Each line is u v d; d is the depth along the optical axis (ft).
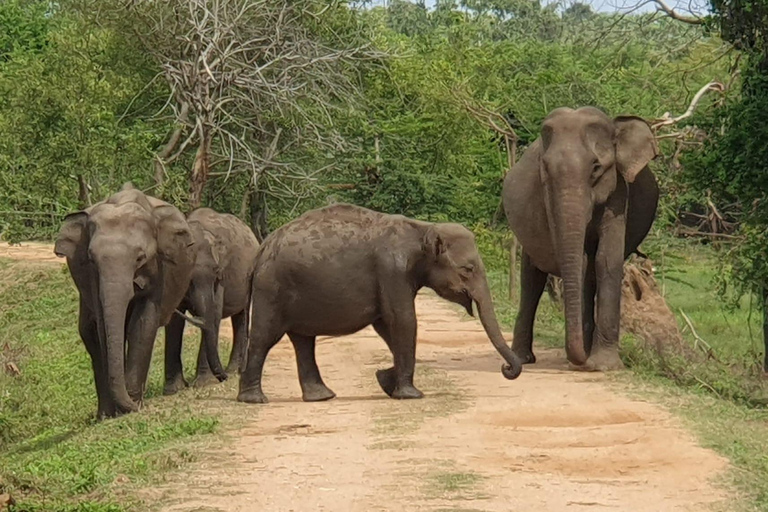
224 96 100.89
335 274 44.96
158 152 104.68
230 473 33.24
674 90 90.12
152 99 109.29
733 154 58.13
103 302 44.70
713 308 94.73
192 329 73.05
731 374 56.29
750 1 57.72
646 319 63.26
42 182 89.10
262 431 39.34
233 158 100.27
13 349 72.69
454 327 74.64
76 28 102.68
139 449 37.29
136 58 106.52
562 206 52.31
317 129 108.17
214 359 53.52
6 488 31.86
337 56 107.04
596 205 53.93
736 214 72.43
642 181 57.31
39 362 68.44
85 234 47.03
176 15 98.53
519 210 56.70
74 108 88.33
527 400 44.93
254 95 103.55
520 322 58.08
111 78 97.76
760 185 57.57
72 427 49.11
